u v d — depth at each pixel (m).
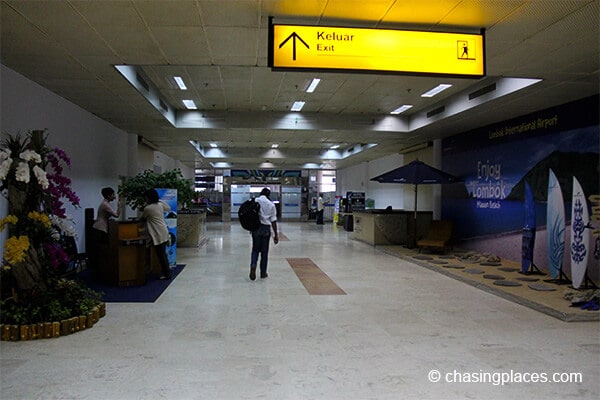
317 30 4.29
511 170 9.20
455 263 8.77
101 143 9.48
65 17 4.38
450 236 10.43
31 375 3.21
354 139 12.91
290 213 25.50
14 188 4.30
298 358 3.58
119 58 5.60
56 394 2.90
